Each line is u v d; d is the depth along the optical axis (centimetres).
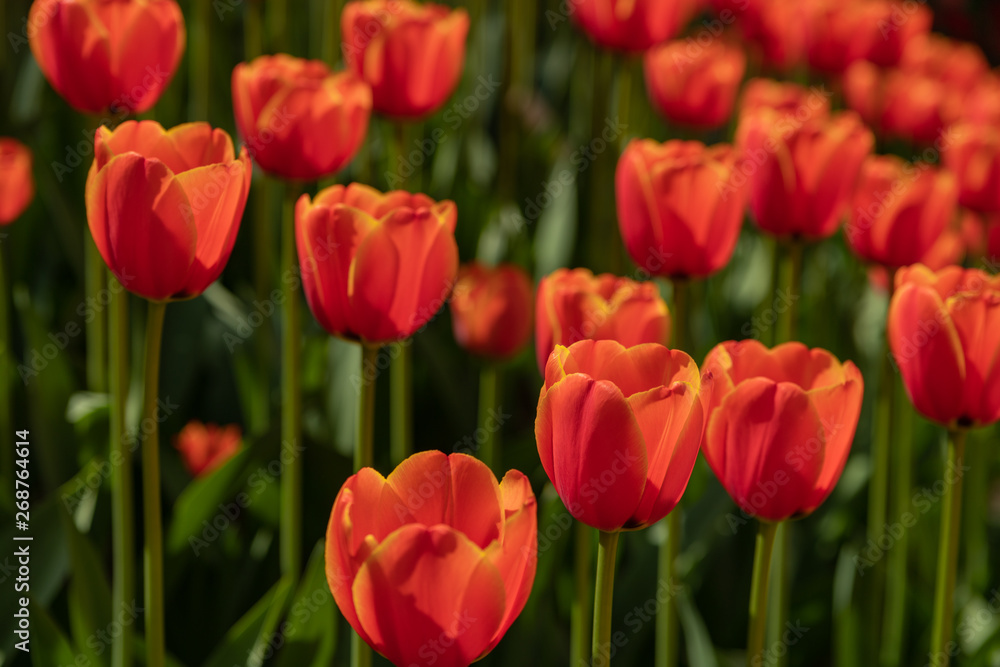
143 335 184
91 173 147
